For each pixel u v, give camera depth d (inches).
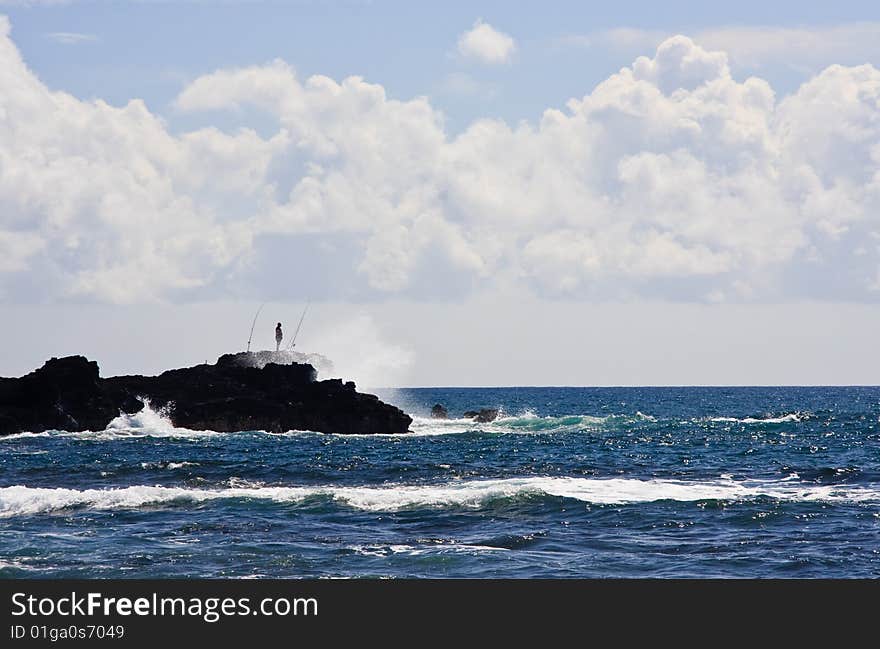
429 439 3983.8
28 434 3951.8
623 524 1791.3
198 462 2807.6
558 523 1802.4
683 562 1521.9
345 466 2775.6
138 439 3841.0
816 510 1913.1
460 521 1818.4
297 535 1702.8
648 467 2842.0
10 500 1968.5
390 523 1804.9
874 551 1582.2
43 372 4153.5
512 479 2452.0
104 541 1648.6
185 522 1806.1
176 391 4333.2
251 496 2030.0
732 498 2043.6
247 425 4227.4
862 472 2642.7
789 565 1501.0
